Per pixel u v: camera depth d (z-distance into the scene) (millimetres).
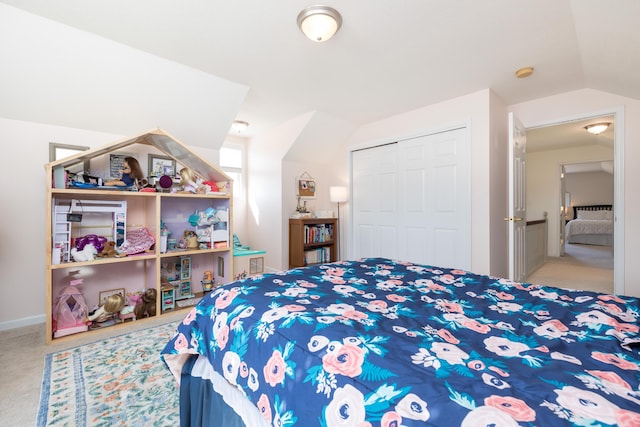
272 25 2004
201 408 1204
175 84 2658
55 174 2188
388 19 1939
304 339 821
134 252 2516
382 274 1668
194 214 3057
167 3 1783
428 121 3523
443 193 3404
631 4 1493
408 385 600
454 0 1762
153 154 2945
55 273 2424
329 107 3582
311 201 4641
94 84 2383
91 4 1784
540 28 2025
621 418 485
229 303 1167
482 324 952
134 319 2510
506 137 3422
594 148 5410
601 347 780
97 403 1427
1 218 2330
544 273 4410
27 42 1984
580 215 9039
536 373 639
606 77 2537
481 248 3074
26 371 1716
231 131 4516
